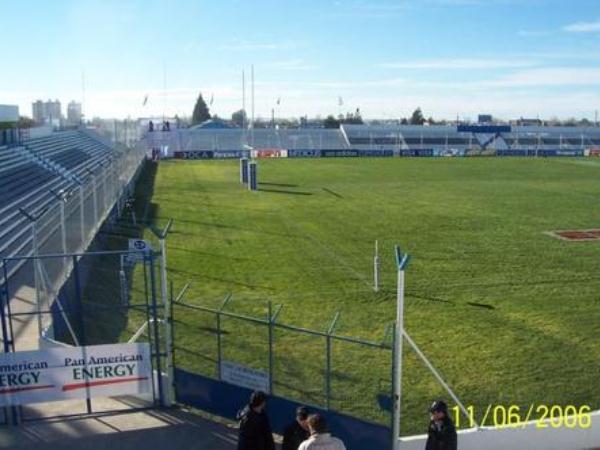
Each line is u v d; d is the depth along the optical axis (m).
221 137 92.50
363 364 13.91
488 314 17.75
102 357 11.16
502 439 10.41
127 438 10.63
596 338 16.03
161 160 73.12
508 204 38.84
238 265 23.14
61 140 57.69
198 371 13.38
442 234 29.14
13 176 33.34
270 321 10.88
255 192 44.09
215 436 10.77
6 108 55.75
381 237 28.34
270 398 10.83
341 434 10.15
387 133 98.44
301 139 94.88
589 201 40.41
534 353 15.01
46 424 11.05
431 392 12.92
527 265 23.28
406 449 9.94
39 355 10.90
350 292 19.73
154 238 28.05
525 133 101.31
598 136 102.69
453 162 72.38
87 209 24.50
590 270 22.64
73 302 17.70
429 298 19.19
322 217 33.62
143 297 18.80
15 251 20.39
